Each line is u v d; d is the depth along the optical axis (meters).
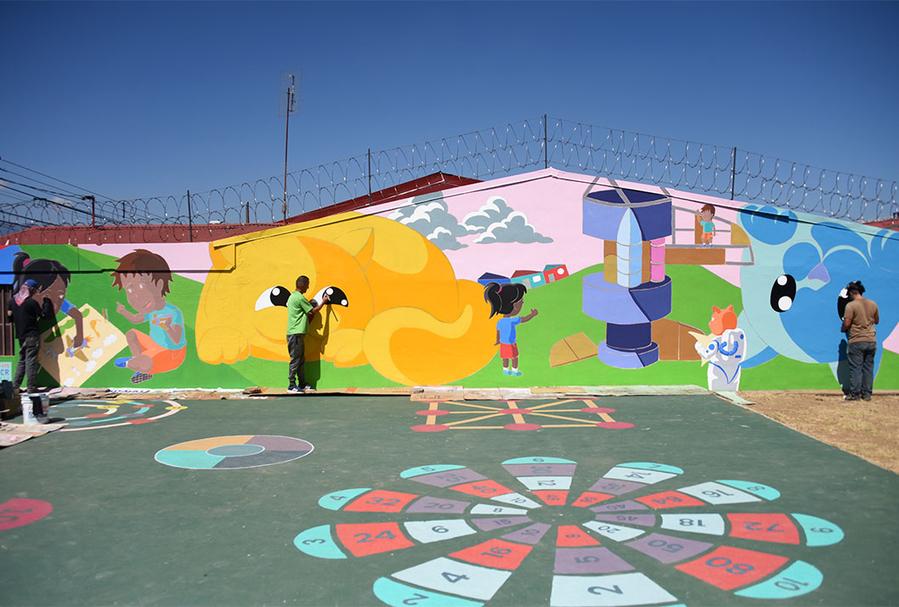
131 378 12.88
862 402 11.05
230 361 12.71
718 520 5.84
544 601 4.40
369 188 12.41
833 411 10.38
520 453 8.17
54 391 12.53
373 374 12.43
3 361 13.06
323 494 6.69
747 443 8.53
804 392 11.91
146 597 4.51
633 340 12.12
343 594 4.53
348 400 11.66
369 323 12.42
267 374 12.65
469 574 4.82
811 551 5.16
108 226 16.34
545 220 12.15
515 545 5.34
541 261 12.16
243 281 12.66
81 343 12.97
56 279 12.99
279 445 8.68
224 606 4.36
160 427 9.78
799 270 12.07
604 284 12.13
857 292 11.24
